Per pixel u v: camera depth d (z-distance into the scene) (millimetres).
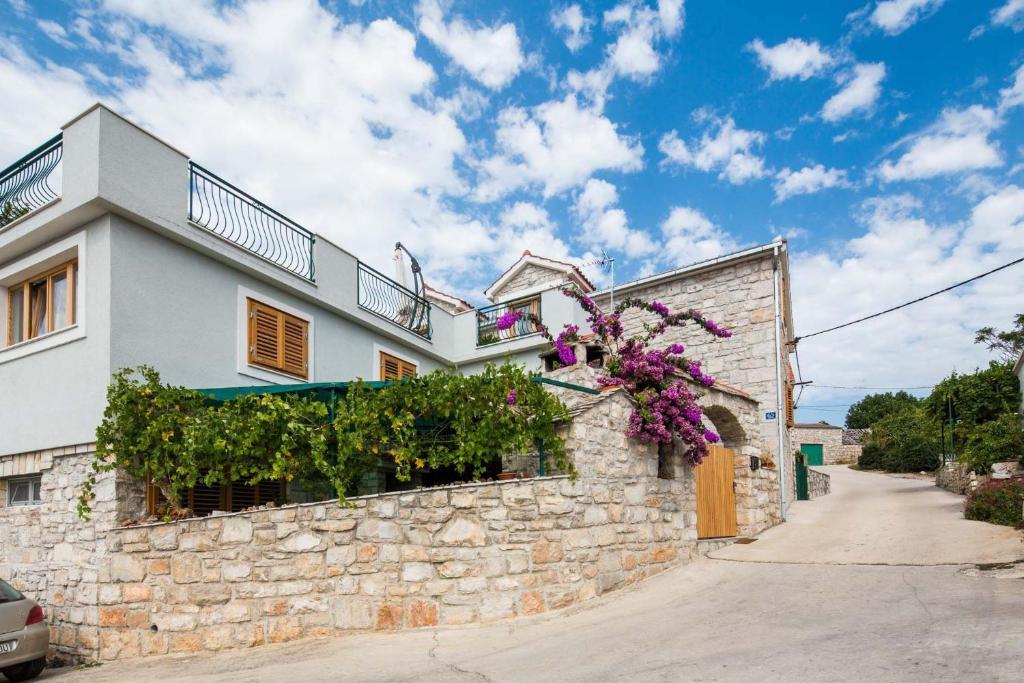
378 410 8586
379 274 15203
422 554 8141
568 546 8539
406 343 16031
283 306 12312
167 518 8383
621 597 8820
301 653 7379
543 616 8070
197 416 8695
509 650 6730
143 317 9539
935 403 22406
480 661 6352
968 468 16406
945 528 11594
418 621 7996
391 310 15570
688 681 5090
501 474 8734
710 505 11984
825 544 11461
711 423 13555
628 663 5797
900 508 15641
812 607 7523
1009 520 11227
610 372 10602
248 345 11383
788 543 11906
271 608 8109
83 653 8469
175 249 10203
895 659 5266
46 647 7996
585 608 8344
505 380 8719
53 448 9430
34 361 9961
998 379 20922
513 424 8594
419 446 8758
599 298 19922
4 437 10156
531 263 23406
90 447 8984
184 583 8242
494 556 8148
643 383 10516
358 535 8211
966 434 18203
